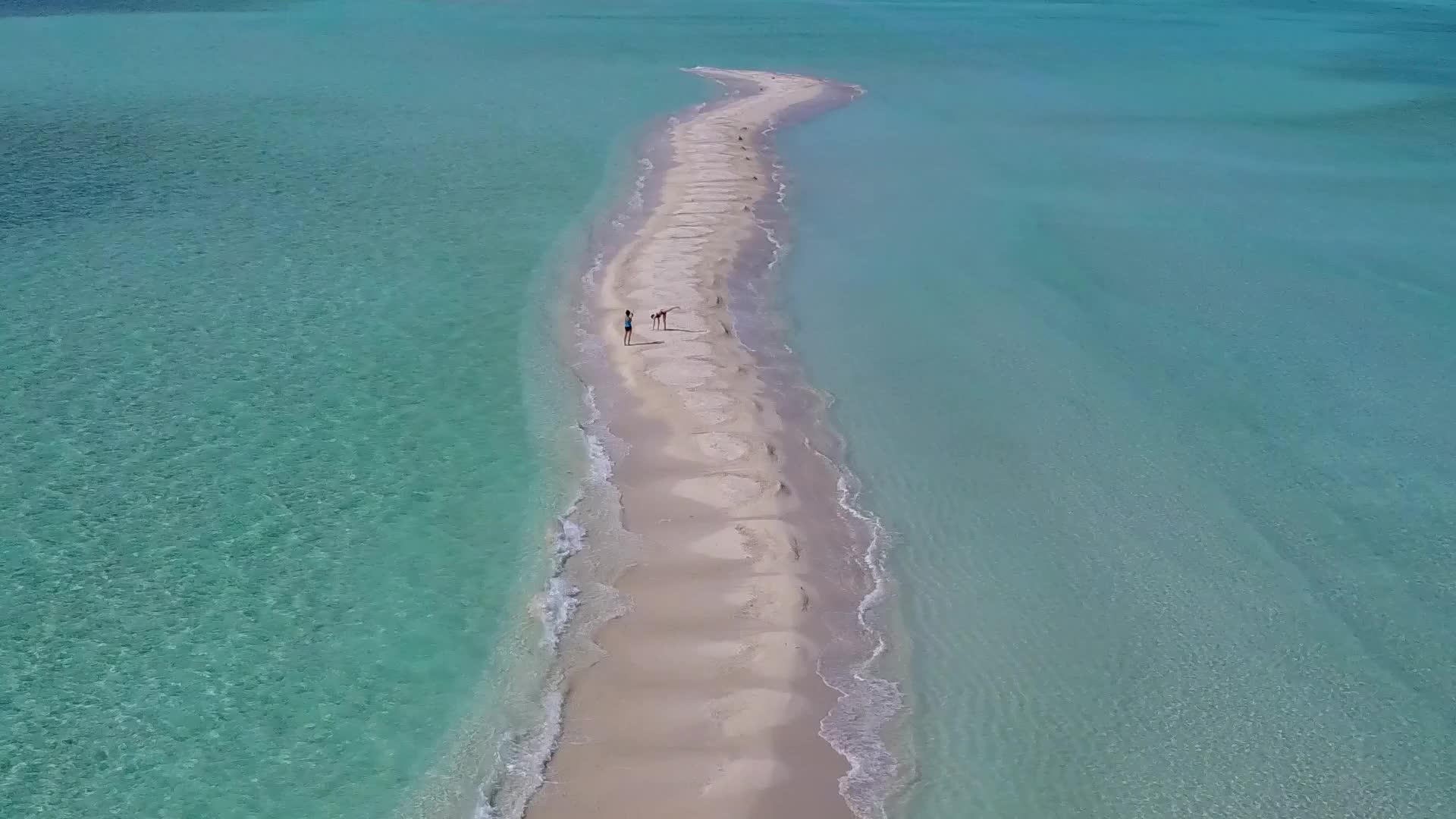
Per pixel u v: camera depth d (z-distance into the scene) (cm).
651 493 3850
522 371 4688
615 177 7469
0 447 4009
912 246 6212
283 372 4625
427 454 4069
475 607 3309
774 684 3031
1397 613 3341
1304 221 6812
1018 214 6806
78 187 6919
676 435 4184
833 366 4772
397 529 3653
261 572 3434
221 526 3644
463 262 5869
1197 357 4900
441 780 2742
